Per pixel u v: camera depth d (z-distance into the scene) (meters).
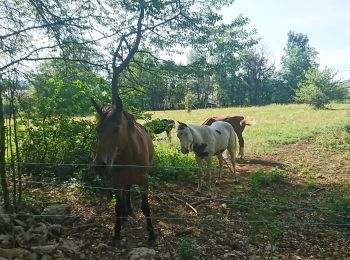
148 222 6.04
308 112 38.31
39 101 8.62
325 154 15.65
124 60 9.72
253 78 69.44
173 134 21.38
